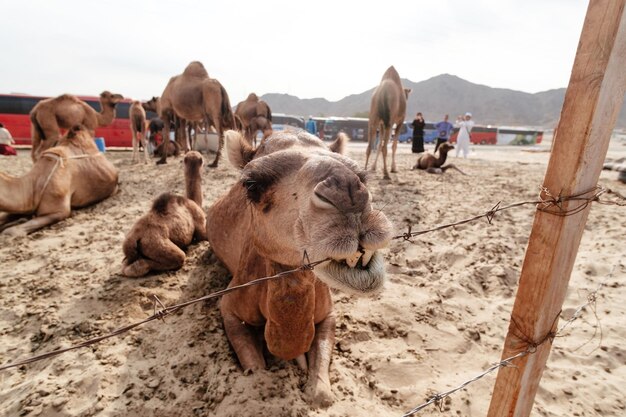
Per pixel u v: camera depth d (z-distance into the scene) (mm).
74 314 3994
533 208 7527
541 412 2809
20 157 17578
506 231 6262
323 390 2791
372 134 11109
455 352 3457
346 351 3434
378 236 1913
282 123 40312
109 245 5945
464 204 7984
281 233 2350
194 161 6160
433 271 5008
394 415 2748
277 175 2422
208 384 2912
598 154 1659
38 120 11586
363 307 4098
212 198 8633
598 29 1479
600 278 4605
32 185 6934
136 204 8438
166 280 4680
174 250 4805
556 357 3385
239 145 3088
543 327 1907
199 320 3805
